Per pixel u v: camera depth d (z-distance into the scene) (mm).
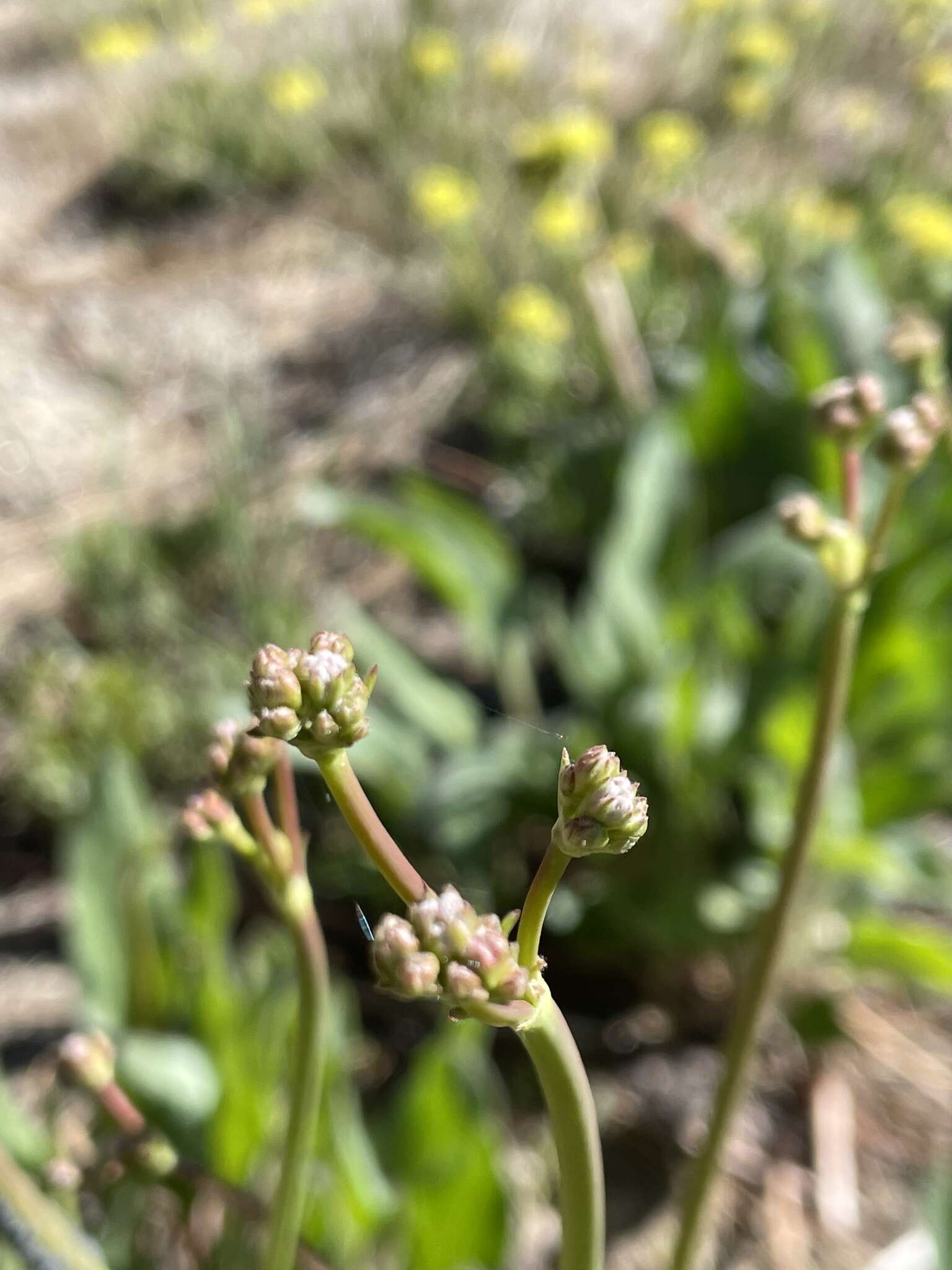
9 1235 127
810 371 398
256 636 418
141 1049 238
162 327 658
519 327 494
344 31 934
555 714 383
